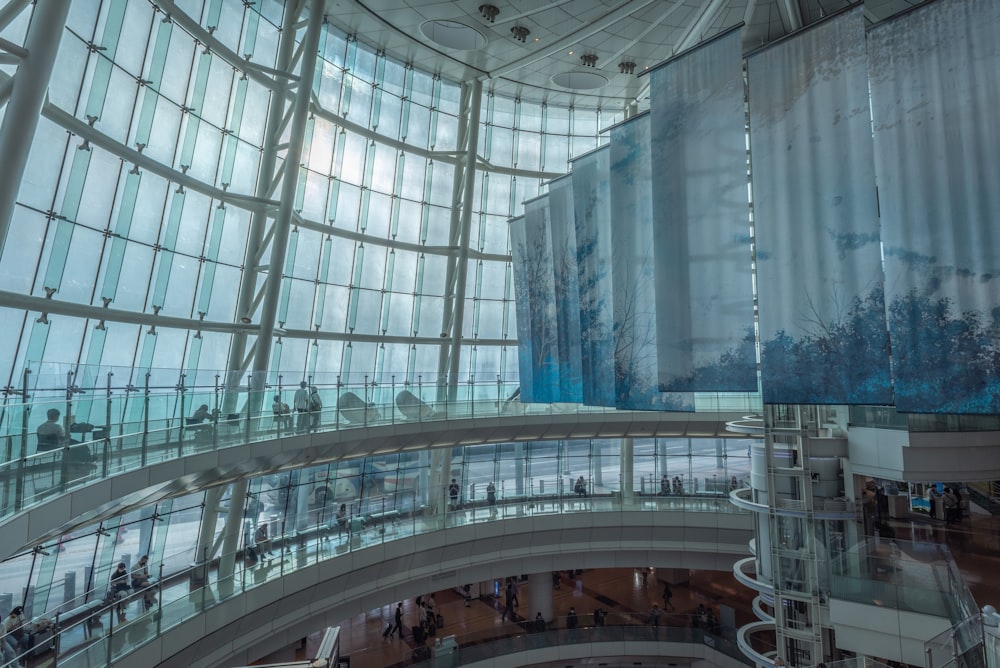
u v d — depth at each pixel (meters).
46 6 8.80
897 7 20.61
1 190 8.59
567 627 23.70
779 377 10.38
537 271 20.02
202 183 17.88
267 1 20.72
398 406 19.33
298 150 18.48
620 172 15.07
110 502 9.77
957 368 8.55
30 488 7.49
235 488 18.22
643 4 21.17
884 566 13.19
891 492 22.64
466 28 23.34
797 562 14.03
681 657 23.38
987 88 8.53
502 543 22.08
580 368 17.98
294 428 15.94
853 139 9.86
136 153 15.70
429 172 27.33
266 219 19.89
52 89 13.49
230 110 19.77
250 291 19.44
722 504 23.97
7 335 13.36
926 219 8.91
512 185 29.95
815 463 15.22
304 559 16.25
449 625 26.09
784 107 10.65
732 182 11.65
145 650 11.12
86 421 9.05
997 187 8.37
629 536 23.67
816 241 10.14
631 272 14.72
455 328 25.20
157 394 11.34
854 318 9.69
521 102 29.84
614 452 34.06
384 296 26.34
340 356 25.17
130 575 12.79
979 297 8.43
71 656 9.28
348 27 23.08
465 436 21.38
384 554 18.61
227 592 13.77
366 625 25.83
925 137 8.99
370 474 27.38
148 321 16.86
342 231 23.75
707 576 32.62
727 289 11.60
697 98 12.19
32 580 14.57
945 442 13.78
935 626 12.42
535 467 32.78
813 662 13.52
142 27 15.97
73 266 14.87
